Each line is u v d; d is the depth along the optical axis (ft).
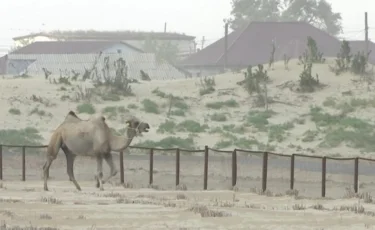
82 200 146.10
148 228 109.29
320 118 341.00
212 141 309.63
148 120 342.23
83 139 168.55
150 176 193.67
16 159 259.39
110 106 354.13
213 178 221.66
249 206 143.02
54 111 345.92
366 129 322.75
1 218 116.16
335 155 283.59
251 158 265.13
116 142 169.89
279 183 212.02
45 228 105.91
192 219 118.21
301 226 113.39
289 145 300.20
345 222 118.11
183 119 347.15
